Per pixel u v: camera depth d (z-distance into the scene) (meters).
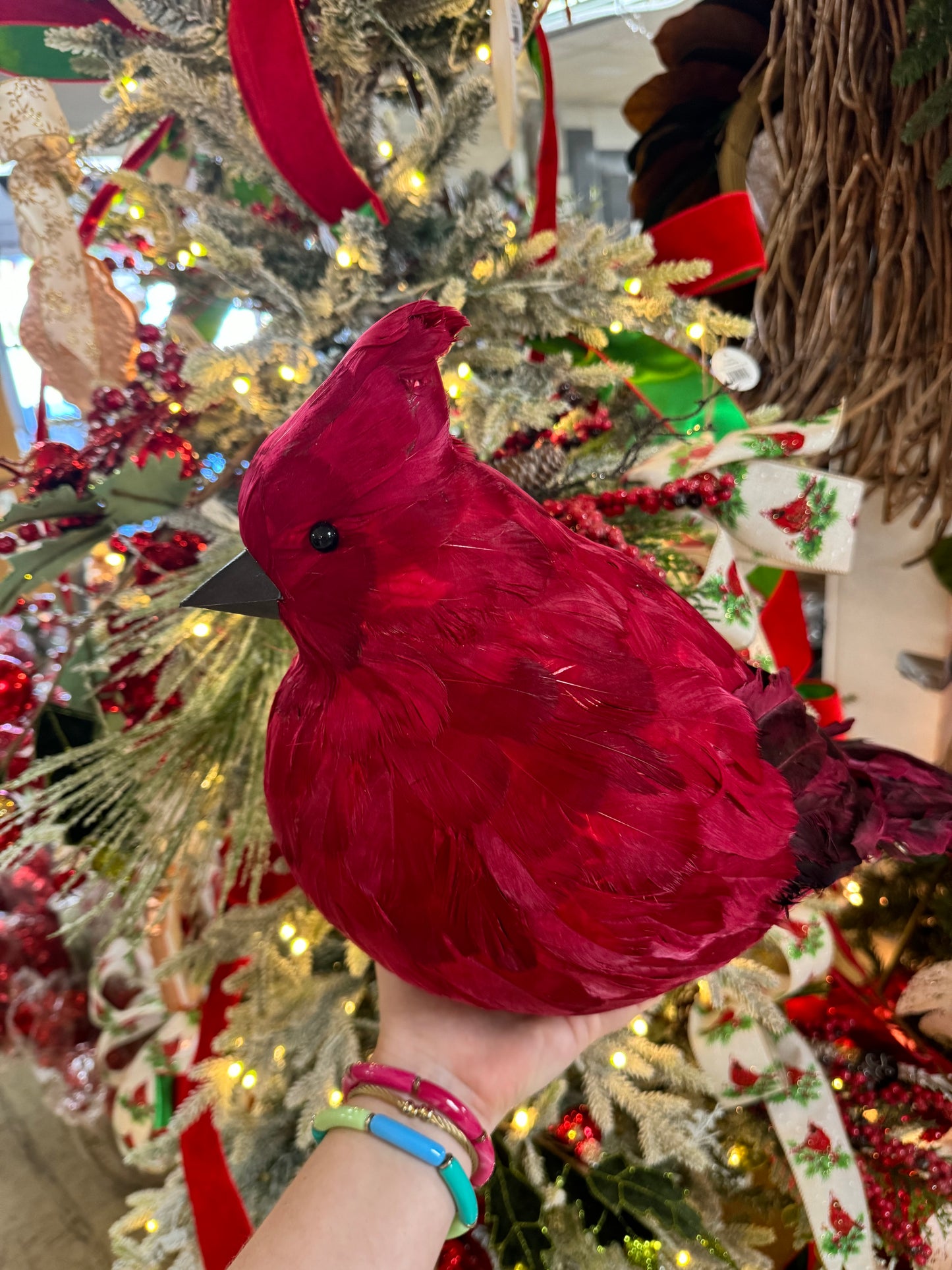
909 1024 0.88
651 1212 0.68
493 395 0.64
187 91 0.64
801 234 0.89
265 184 0.70
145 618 0.64
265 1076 0.69
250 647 0.62
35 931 0.93
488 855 0.41
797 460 0.75
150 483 0.62
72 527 0.66
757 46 0.86
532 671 0.41
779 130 0.88
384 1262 0.42
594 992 0.44
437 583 0.41
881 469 0.93
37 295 0.73
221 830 0.66
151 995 0.88
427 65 0.73
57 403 1.09
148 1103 0.83
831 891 0.77
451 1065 0.51
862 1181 0.72
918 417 0.88
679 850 0.42
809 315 0.90
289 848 0.46
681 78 0.90
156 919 0.70
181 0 0.64
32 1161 1.01
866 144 0.81
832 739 0.59
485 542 0.42
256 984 0.70
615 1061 0.68
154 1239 0.71
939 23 0.72
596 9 0.90
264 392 0.66
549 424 0.67
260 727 0.62
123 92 0.66
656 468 0.71
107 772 0.61
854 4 0.78
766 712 0.50
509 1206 0.67
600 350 0.74
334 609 0.41
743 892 0.44
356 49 0.65
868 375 0.88
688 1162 0.67
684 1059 0.74
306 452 0.40
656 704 0.44
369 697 0.42
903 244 0.83
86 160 0.71
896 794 0.54
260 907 0.71
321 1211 0.43
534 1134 0.73
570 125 0.95
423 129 0.66
